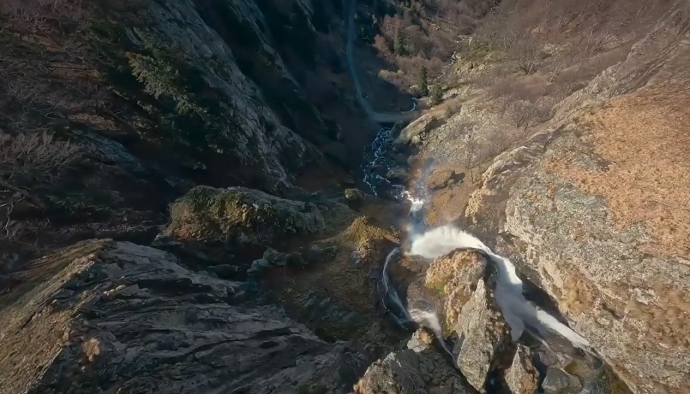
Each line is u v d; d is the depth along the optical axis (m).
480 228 29.14
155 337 18.50
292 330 23.73
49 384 15.40
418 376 19.89
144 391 16.52
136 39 38.06
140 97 34.91
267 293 27.66
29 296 20.22
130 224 28.27
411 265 30.09
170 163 33.81
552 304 23.16
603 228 22.61
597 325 20.88
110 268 21.17
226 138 37.25
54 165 27.00
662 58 33.53
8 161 25.34
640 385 19.09
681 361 18.42
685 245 20.44
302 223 33.56
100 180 28.62
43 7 35.00
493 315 21.16
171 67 37.84
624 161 25.16
